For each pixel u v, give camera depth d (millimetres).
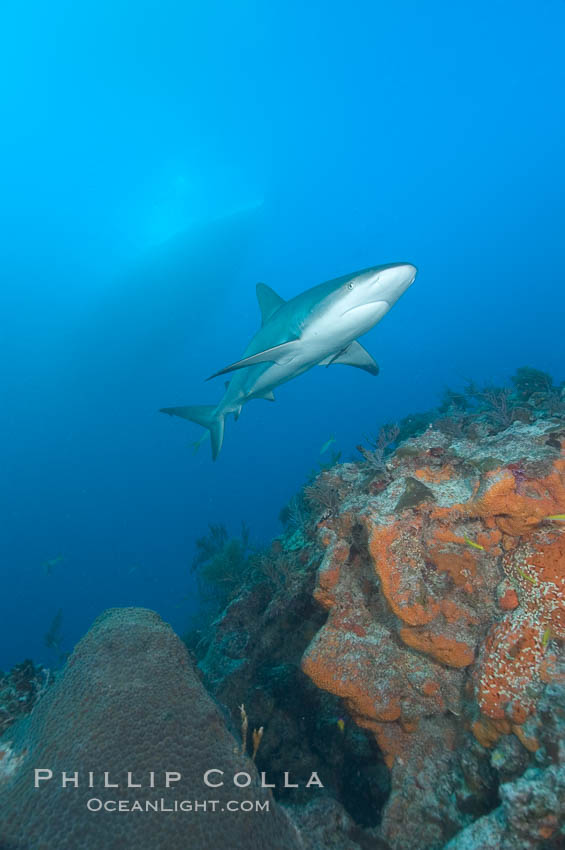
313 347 6176
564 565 2633
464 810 2768
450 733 3088
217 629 5859
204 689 2941
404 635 3066
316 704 4293
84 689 2758
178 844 1994
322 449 9867
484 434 4922
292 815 3176
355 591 3617
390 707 3080
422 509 3227
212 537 13547
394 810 3039
